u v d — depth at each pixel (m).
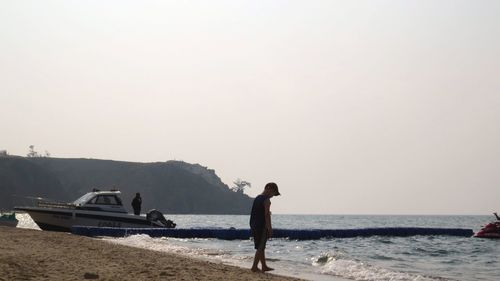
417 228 36.84
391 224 106.69
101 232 26.95
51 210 28.19
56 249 15.19
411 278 12.73
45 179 196.50
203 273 10.70
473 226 97.12
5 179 177.50
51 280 8.86
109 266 11.34
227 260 16.14
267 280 10.09
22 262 11.13
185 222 102.88
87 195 29.31
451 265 19.33
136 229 27.84
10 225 33.06
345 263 15.16
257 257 12.28
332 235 32.84
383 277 12.80
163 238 27.77
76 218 28.14
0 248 14.70
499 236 34.53
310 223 109.88
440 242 31.94
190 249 20.19
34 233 23.06
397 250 25.45
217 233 29.06
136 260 12.88
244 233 29.30
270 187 12.57
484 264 19.94
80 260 12.34
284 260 17.00
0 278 8.83
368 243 29.98
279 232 31.08
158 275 10.03
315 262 16.22
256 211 12.40
